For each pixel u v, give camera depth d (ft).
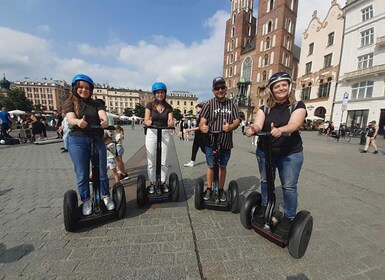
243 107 140.26
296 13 138.21
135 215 9.36
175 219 9.06
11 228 7.95
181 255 6.70
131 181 14.40
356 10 75.56
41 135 38.42
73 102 8.00
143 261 6.36
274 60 133.69
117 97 300.20
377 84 68.08
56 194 11.51
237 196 9.59
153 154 10.84
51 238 7.36
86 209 8.16
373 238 8.10
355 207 11.02
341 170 19.49
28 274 5.69
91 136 8.00
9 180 13.97
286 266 6.36
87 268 5.98
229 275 5.92
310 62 98.32
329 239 7.95
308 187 14.14
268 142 6.84
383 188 14.28
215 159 9.52
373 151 34.19
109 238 7.50
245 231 8.21
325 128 72.49
